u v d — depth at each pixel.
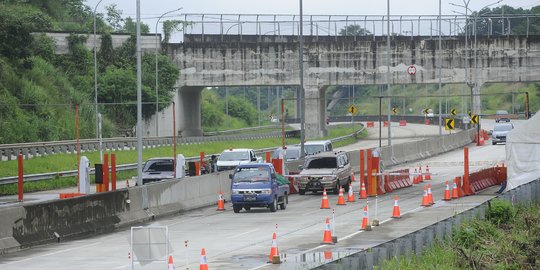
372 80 155.62
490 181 81.31
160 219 62.56
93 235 54.25
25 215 48.81
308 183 79.31
